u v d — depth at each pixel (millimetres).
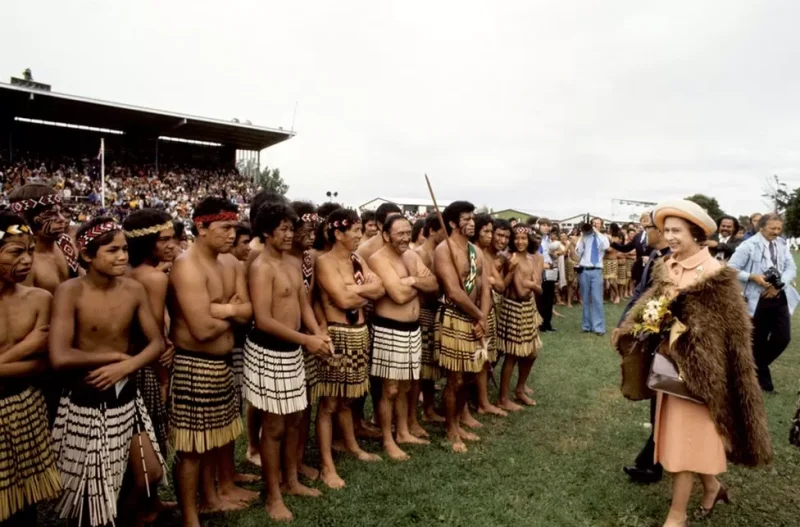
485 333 4746
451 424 4703
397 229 4254
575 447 4621
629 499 3752
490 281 5273
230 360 3275
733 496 3814
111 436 2744
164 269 3830
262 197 4258
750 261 6051
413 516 3461
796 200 44938
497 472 4098
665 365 3184
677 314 3195
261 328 3314
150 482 2904
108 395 2756
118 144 34531
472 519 3414
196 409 3092
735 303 3088
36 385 2695
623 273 13352
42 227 3375
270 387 3371
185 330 3125
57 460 2770
